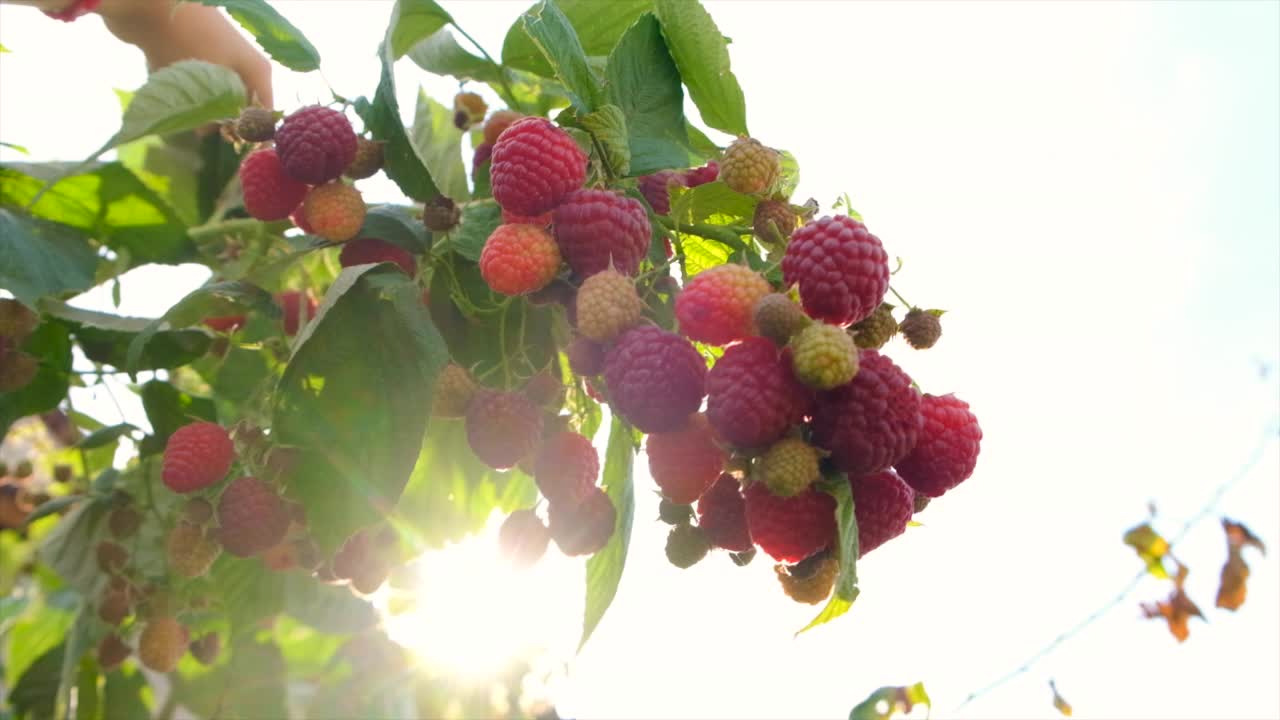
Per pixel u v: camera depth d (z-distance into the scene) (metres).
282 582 0.55
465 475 0.51
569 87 0.40
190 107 0.49
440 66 0.50
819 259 0.36
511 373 0.44
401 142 0.43
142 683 0.59
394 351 0.42
